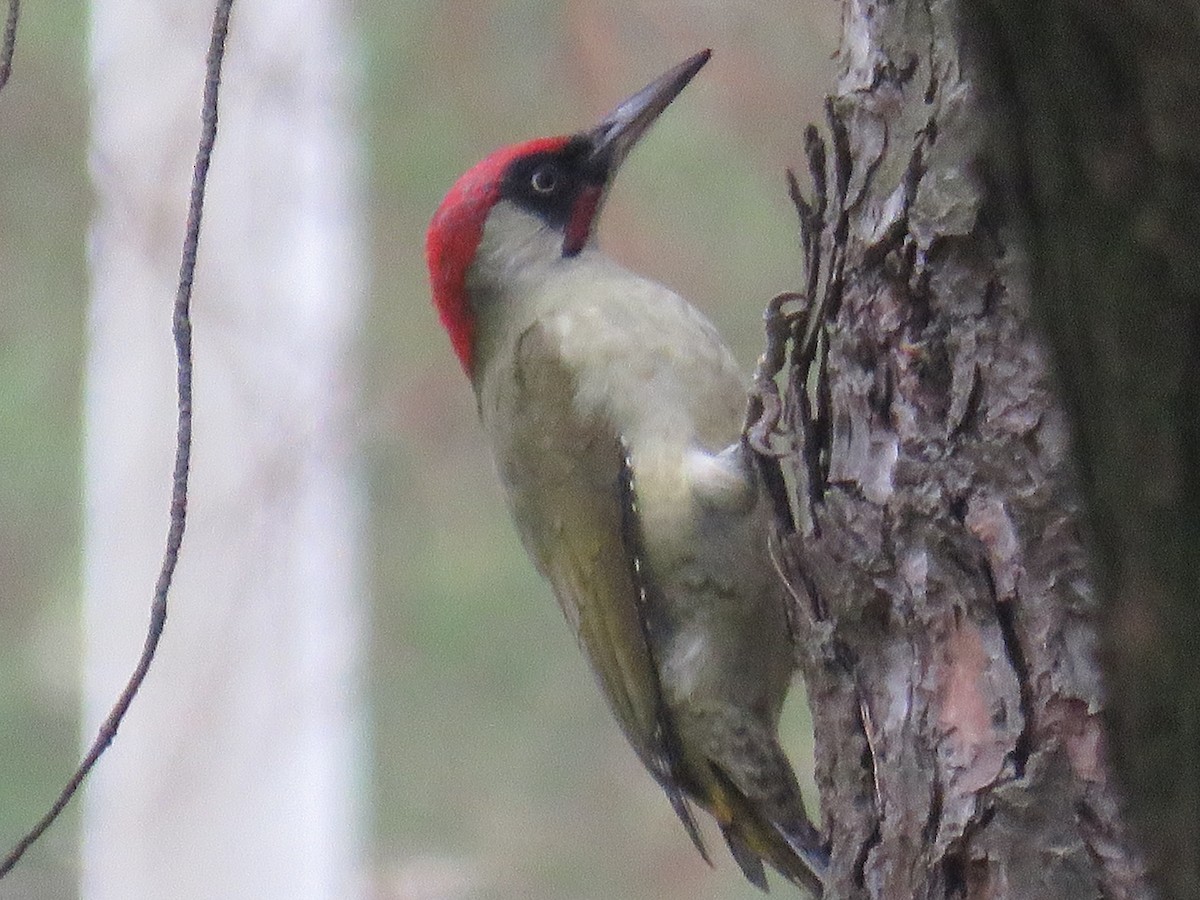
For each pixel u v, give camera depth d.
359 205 14.20
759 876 8.27
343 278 13.30
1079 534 5.79
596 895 16.44
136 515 12.75
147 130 12.45
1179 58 2.99
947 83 6.20
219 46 5.30
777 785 8.04
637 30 13.14
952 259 6.15
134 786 12.54
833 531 6.39
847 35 6.59
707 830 15.61
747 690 7.98
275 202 12.75
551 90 13.42
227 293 12.64
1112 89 3.06
